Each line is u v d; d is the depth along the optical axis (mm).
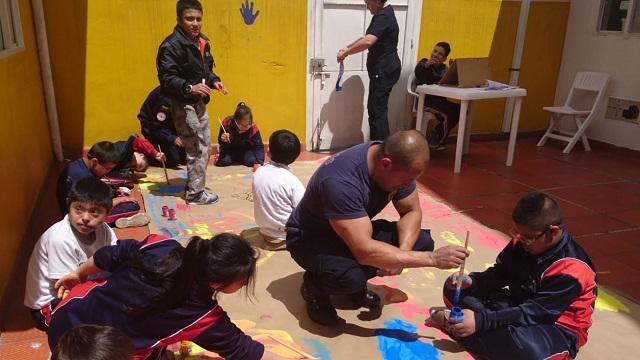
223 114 5801
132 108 5457
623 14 6359
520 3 6684
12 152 3262
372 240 2279
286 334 2521
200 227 3730
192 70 4004
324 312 2592
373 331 2578
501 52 6832
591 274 2205
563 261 2197
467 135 6246
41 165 4441
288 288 2947
